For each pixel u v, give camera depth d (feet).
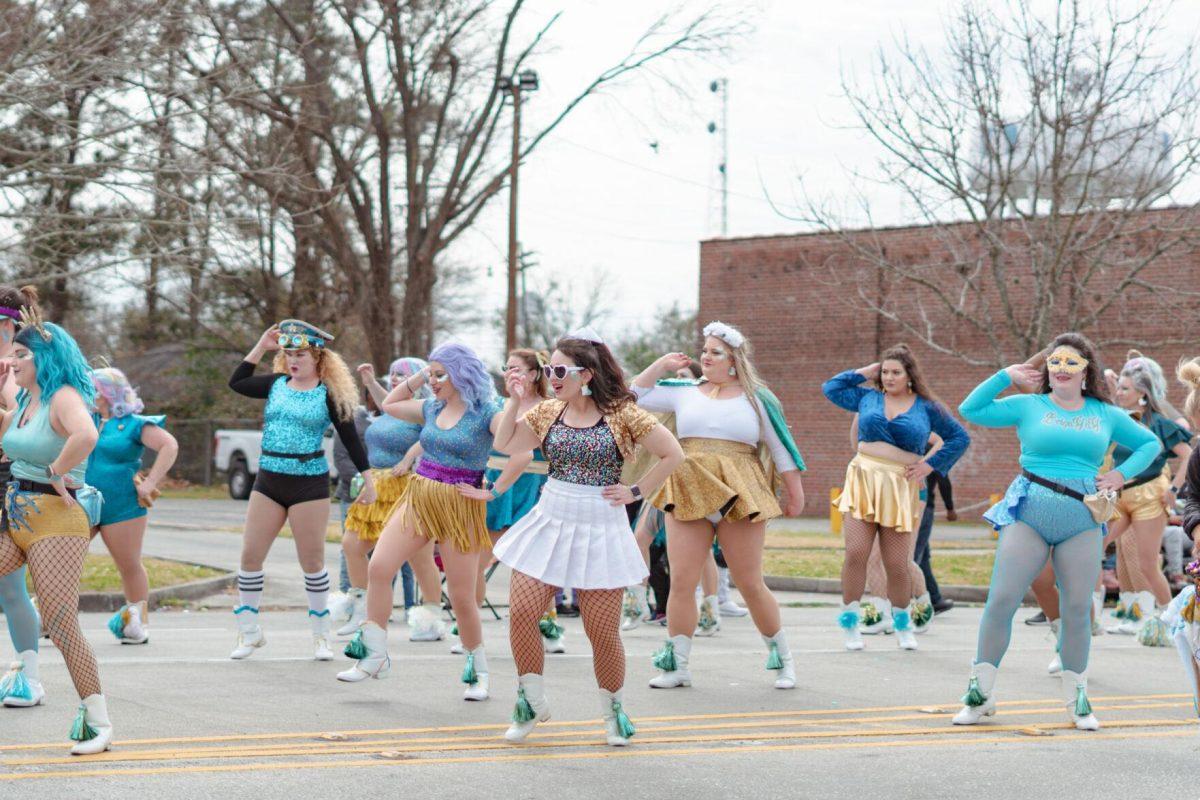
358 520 35.09
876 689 28.40
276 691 26.17
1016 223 84.94
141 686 26.30
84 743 19.93
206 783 18.22
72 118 63.16
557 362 21.39
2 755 19.76
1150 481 38.27
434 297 175.73
